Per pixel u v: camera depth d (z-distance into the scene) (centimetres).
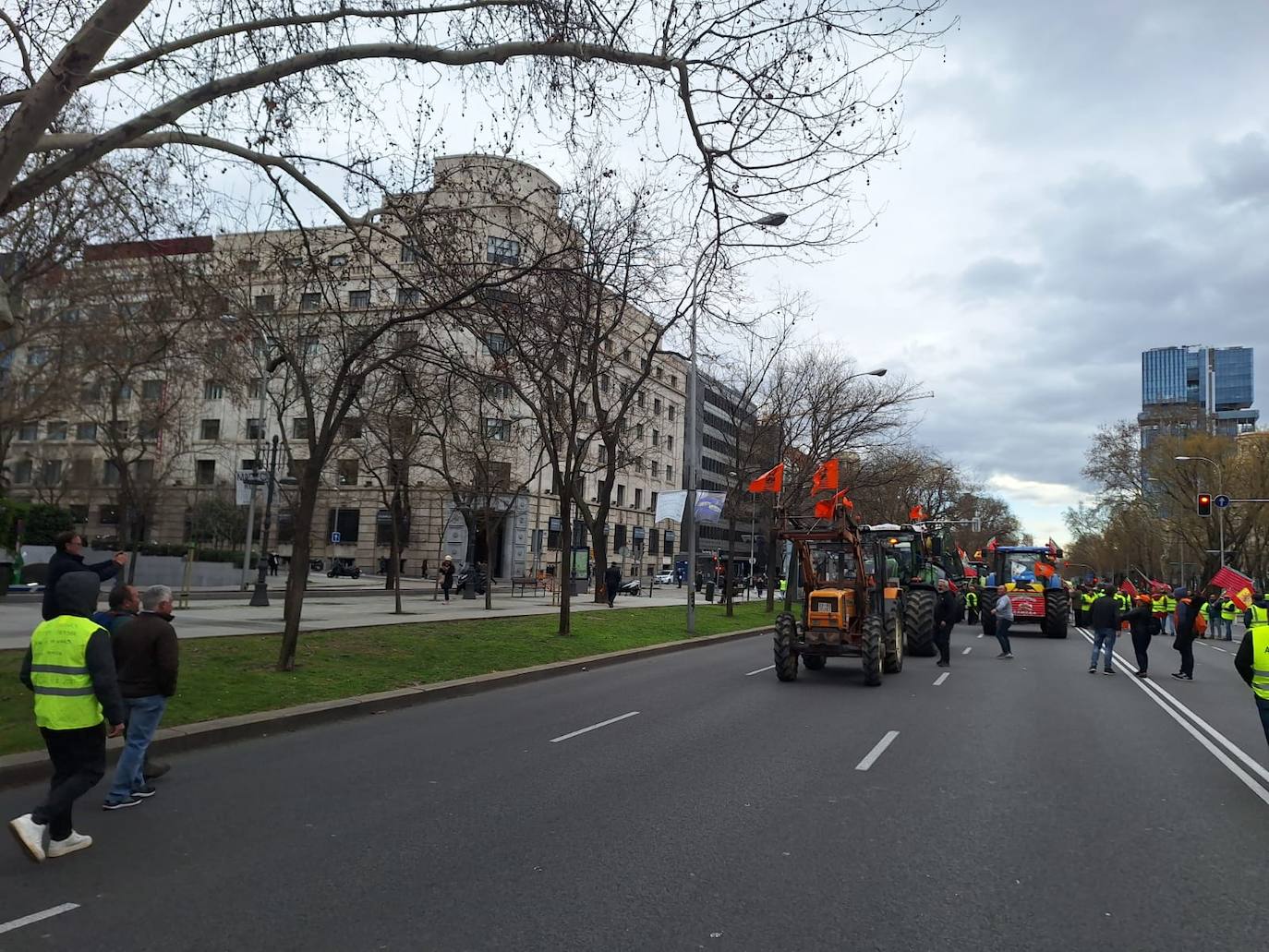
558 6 1077
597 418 2620
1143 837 651
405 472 3119
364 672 1396
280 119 1112
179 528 6097
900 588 1994
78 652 581
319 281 1409
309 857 583
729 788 783
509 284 1515
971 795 769
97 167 1351
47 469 4666
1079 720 1199
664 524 8569
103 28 815
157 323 1515
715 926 473
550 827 655
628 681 1602
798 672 1755
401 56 1065
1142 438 7694
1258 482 6284
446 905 500
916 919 488
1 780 745
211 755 908
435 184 1334
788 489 3516
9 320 904
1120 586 3841
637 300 1972
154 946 441
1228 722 1203
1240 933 476
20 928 462
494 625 2227
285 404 2473
